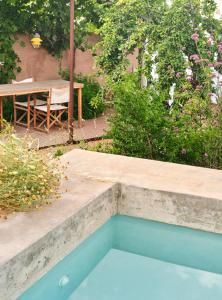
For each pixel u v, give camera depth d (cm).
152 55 773
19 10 981
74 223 342
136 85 574
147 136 532
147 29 761
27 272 290
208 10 749
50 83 937
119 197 414
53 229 314
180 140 532
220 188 403
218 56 738
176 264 376
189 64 726
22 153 373
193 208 388
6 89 839
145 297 325
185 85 696
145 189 402
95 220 379
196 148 536
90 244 377
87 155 494
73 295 321
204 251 390
